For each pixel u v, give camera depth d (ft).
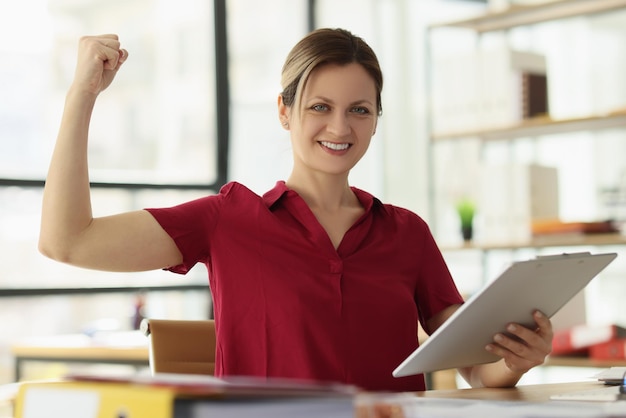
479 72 15.20
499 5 19.21
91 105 5.59
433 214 16.69
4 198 14.87
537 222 14.29
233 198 6.52
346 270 6.38
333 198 6.67
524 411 4.51
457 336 5.34
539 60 15.38
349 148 6.49
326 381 6.13
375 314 6.33
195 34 17.07
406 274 6.70
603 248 17.49
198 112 17.06
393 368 6.32
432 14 19.84
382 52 19.53
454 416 4.38
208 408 3.14
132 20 16.51
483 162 15.72
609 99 19.19
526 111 14.67
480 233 15.38
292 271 6.26
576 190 19.33
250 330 6.21
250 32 17.67
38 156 15.29
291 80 6.52
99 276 15.46
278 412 3.24
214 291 6.46
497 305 5.28
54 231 5.58
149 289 15.89
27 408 3.72
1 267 14.74
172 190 16.60
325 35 6.48
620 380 6.20
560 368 18.03
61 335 15.12
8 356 14.74
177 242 6.15
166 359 7.00
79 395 3.51
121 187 16.08
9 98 15.17
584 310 14.33
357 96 6.41
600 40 19.26
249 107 17.52
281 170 17.65
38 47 15.48
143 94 16.56
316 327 6.16
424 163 19.40
